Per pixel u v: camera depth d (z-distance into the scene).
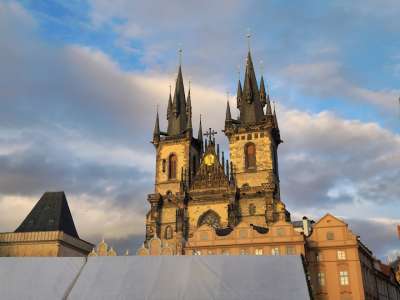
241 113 132.38
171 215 121.94
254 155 123.31
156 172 130.00
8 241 107.94
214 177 122.56
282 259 37.22
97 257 38.75
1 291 35.97
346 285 92.06
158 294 34.97
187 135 131.25
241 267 36.62
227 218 116.00
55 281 36.66
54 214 114.94
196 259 37.59
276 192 118.19
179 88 143.12
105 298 35.03
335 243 95.81
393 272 163.50
